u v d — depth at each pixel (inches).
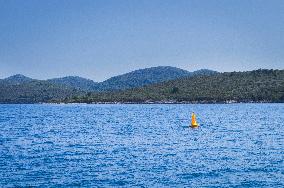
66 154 3462.1
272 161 3036.4
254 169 2721.5
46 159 3186.5
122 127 6633.9
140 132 5610.2
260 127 6373.0
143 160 3112.7
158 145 4074.8
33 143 4343.0
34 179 2447.1
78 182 2374.5
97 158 3223.4
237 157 3243.1
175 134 5265.8
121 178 2470.5
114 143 4281.5
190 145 4060.0
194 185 2294.5
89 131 5861.2
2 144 4254.4
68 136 5113.2
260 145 4025.6
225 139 4606.3
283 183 2329.0
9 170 2723.9
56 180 2425.0
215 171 2662.4
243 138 4707.2
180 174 2576.3
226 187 2251.5
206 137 4845.0
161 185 2297.0
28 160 3139.8
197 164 2923.2
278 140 4473.4
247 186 2267.5
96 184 2322.8
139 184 2320.4
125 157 3270.2
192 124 6471.5
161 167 2810.0
